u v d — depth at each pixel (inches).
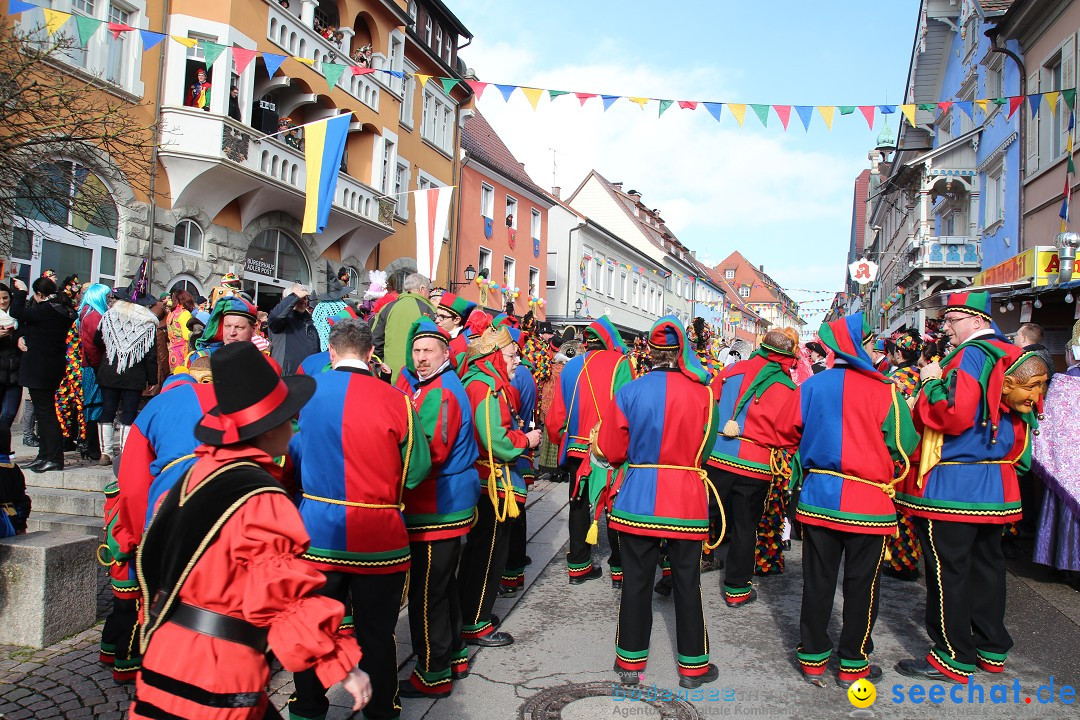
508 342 177.0
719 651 178.7
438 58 909.8
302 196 621.6
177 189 533.6
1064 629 196.5
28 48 317.7
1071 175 543.5
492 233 1091.9
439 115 959.6
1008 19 632.4
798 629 195.3
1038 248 391.9
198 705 74.5
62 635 171.2
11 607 166.6
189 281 553.0
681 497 155.6
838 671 159.3
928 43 899.4
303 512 124.0
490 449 167.6
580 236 1350.9
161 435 122.6
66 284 323.3
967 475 161.8
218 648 75.9
